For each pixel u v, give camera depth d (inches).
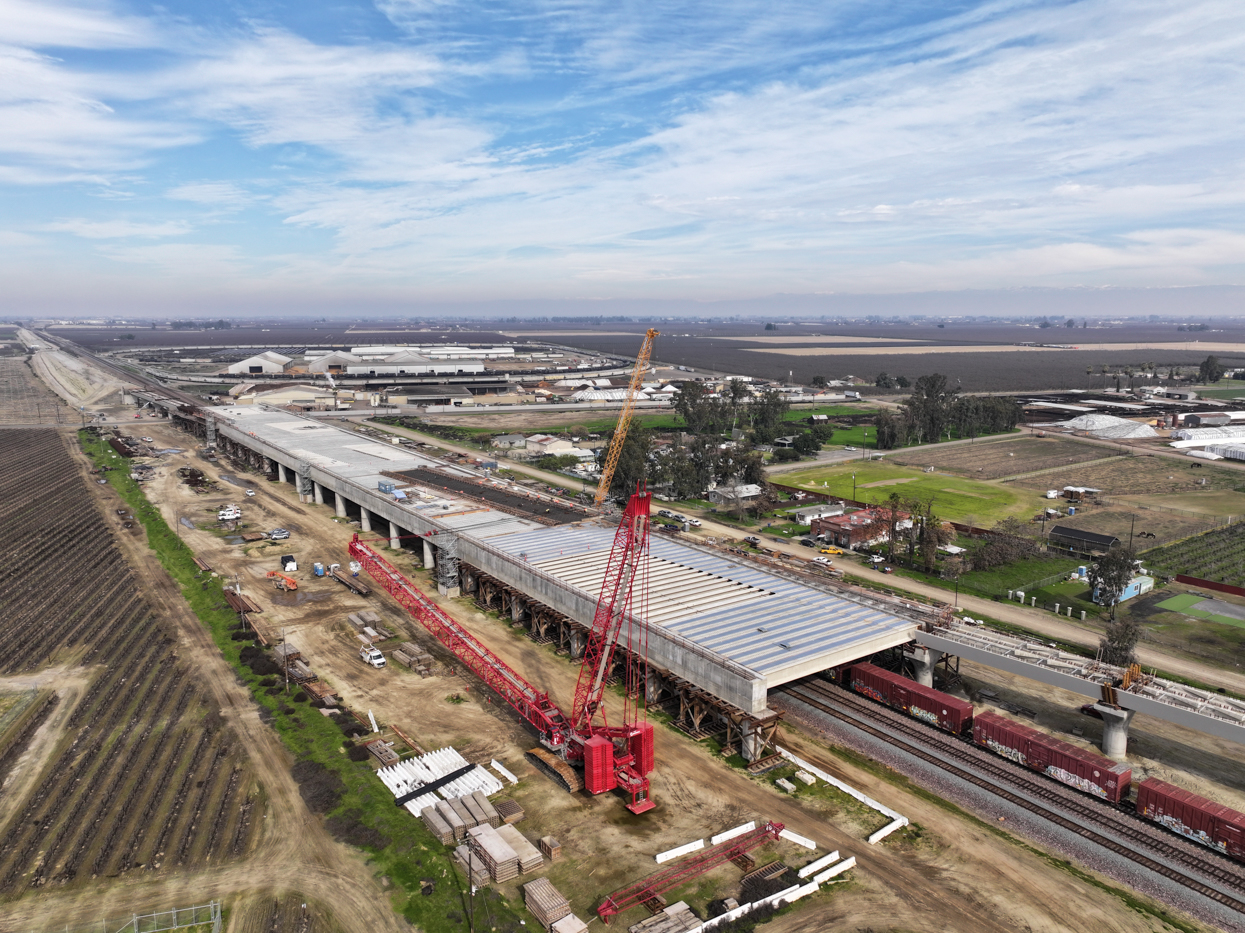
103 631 3545.8
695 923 1809.8
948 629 2989.7
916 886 1948.8
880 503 5757.9
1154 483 6555.1
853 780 2412.6
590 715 2593.5
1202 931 1788.9
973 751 2544.3
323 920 1838.1
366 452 6707.7
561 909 1830.7
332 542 4953.3
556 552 3892.7
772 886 1936.5
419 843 2114.9
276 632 3531.0
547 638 3462.1
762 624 2970.0
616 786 2359.7
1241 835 1978.3
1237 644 3368.6
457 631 3282.5
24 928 1811.0
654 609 3115.2
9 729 2696.9
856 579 4212.6
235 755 2527.1
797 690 2989.7
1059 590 4077.3
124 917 1844.2
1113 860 2023.9
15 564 4493.1
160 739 2628.0
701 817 2233.0
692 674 2679.6
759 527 5260.8
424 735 2672.2
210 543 4864.7
